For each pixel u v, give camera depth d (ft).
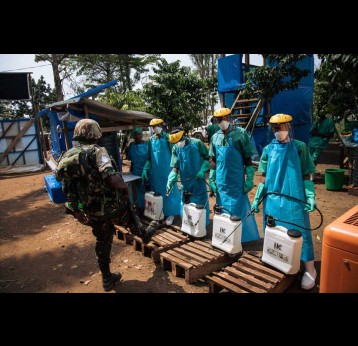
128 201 10.58
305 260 10.24
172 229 15.14
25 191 28.63
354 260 4.94
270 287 9.27
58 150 29.58
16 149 42.93
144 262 12.97
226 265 12.09
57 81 70.23
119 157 19.13
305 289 10.05
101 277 11.94
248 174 12.96
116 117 16.71
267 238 10.19
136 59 104.58
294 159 9.96
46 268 13.14
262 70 25.82
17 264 13.71
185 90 48.24
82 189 9.32
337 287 5.24
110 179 9.02
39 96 109.19
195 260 11.53
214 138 13.20
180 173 14.61
